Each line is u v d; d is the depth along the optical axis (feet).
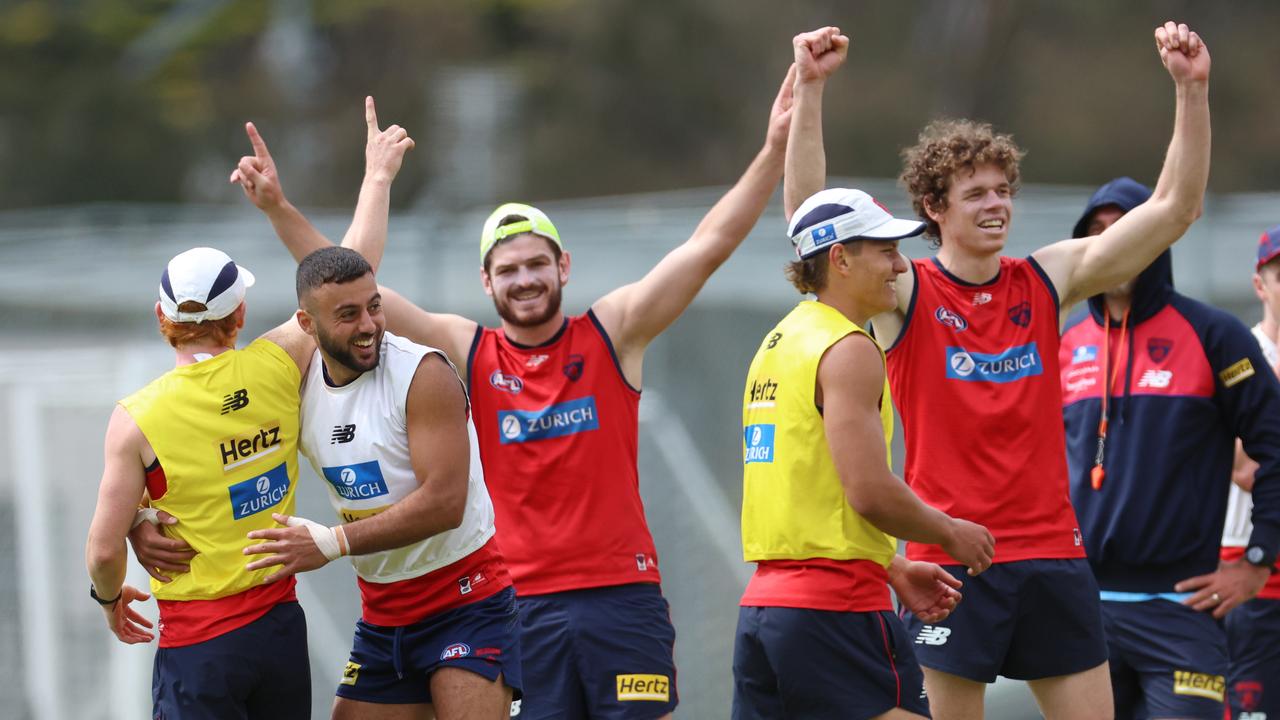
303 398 57.06
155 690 56.65
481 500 58.59
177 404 55.16
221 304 55.93
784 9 376.68
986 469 62.39
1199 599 67.97
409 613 58.13
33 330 115.34
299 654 57.26
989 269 63.93
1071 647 62.59
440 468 54.90
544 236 67.21
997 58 365.61
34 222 150.92
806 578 56.65
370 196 64.69
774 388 58.03
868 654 56.44
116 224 132.57
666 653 67.62
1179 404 68.28
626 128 372.17
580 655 66.23
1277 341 77.20
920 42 372.79
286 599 57.11
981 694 63.62
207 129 383.24
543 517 67.00
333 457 56.34
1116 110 352.90
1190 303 69.46
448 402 55.52
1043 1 366.22
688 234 117.39
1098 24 366.02
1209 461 68.85
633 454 68.80
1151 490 68.33
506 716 57.93
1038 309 63.77
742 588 108.88
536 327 67.77
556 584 66.59
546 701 66.18
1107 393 69.92
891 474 55.06
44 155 361.92
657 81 372.79
